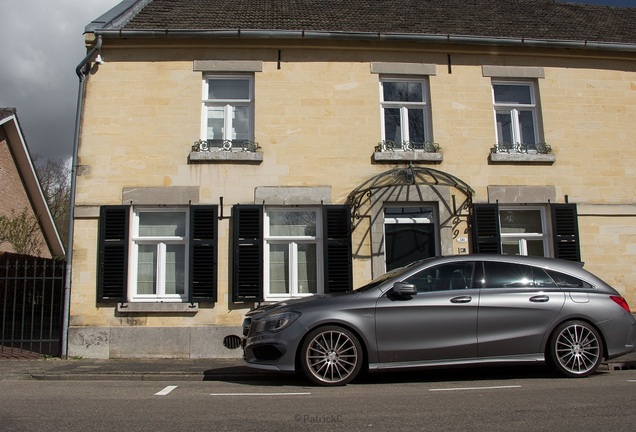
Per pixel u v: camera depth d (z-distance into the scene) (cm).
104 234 1026
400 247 1082
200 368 864
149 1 1295
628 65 1189
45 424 500
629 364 833
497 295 707
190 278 1023
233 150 1077
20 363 924
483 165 1112
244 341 763
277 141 1086
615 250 1110
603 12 1481
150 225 1070
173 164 1064
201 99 1098
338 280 1044
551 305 708
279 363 682
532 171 1120
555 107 1152
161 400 611
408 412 532
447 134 1117
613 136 1153
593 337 712
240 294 1021
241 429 476
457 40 1120
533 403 563
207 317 1019
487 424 482
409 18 1262
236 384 734
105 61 1093
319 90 1109
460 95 1134
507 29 1231
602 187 1130
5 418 525
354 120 1105
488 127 1128
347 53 1127
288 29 1127
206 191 1059
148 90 1086
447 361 690
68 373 808
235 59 1108
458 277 720
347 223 1055
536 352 702
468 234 1086
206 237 1038
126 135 1069
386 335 685
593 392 615
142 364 917
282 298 1051
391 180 1084
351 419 506
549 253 1108
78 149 1058
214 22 1162
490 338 694
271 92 1102
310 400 598
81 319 1008
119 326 1007
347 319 683
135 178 1057
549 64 1167
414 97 1148
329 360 681
